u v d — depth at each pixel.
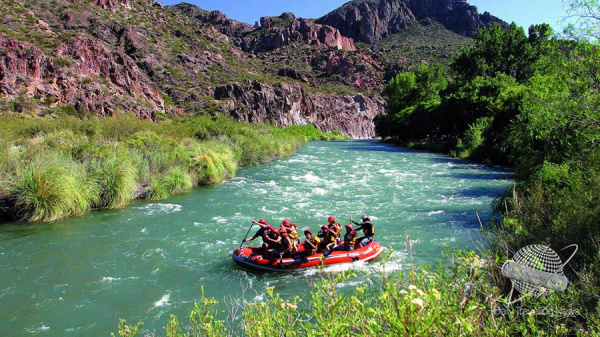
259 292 7.39
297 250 8.66
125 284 7.75
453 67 51.28
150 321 6.33
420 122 49.00
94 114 38.16
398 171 24.22
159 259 9.06
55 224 11.70
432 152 40.00
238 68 87.31
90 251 9.49
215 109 60.03
